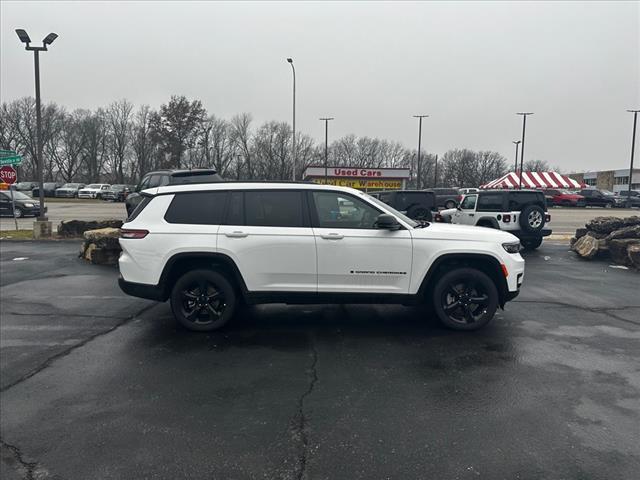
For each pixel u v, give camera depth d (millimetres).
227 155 70000
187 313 5273
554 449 2855
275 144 70562
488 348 4742
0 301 6793
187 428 3137
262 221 5184
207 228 5137
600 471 2629
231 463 2727
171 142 60344
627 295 7344
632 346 4828
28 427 3160
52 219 23031
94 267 9625
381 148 88312
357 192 5316
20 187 52219
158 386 3818
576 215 31719
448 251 5156
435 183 85188
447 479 2564
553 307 6512
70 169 74625
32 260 10477
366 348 4734
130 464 2721
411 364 4293
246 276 5133
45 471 2664
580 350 4691
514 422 3203
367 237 5133
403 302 5258
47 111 73188
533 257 11961
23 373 4094
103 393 3689
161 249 5109
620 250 10742
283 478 2580
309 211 5215
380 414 3322
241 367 4223
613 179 80875
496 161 91938
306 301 5219
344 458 2771
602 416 3289
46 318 5883
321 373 4082
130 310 6289
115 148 75000
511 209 12875
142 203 5359
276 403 3502
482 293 5293
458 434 3041
